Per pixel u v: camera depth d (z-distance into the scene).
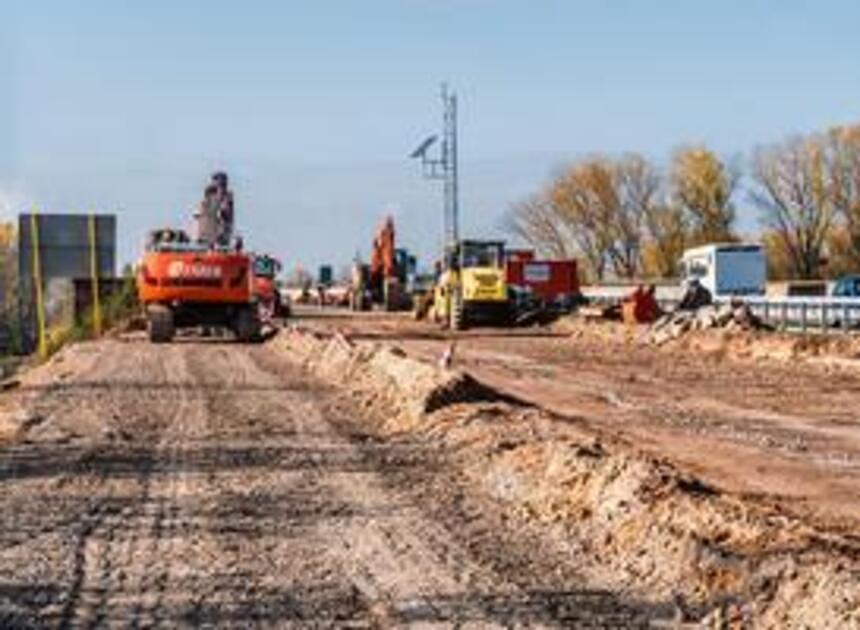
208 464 21.75
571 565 14.38
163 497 18.70
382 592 13.22
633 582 13.62
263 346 54.25
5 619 12.27
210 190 64.06
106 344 55.22
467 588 13.34
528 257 78.44
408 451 23.14
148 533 16.22
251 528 16.50
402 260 116.56
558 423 24.86
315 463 21.84
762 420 28.03
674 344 53.88
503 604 12.72
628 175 145.62
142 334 63.22
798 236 132.38
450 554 14.94
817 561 12.38
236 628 11.98
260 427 26.67
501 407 26.81
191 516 17.28
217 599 13.02
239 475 20.59
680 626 11.99
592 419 28.02
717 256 83.31
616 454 19.34
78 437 25.20
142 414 28.98
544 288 77.44
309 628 11.97
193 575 14.02
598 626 11.97
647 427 26.58
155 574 14.07
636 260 146.38
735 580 12.80
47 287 61.47
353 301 113.25
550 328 70.38
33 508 17.88
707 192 137.50
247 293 55.97
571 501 17.30
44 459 22.36
